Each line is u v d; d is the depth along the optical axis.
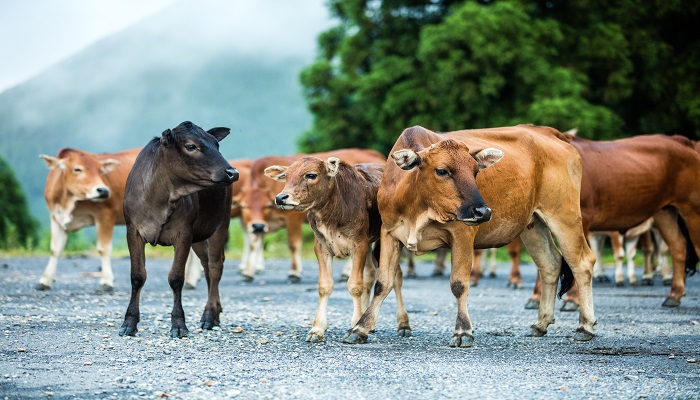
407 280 19.52
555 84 29.25
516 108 29.92
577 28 32.53
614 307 13.85
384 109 31.50
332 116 35.50
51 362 8.50
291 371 8.16
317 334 9.90
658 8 32.66
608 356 9.15
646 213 14.10
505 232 10.16
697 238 14.18
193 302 14.05
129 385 7.55
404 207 9.60
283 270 22.83
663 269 18.81
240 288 17.00
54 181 15.86
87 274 19.56
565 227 10.55
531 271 23.19
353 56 34.59
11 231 30.42
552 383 7.76
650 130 32.88
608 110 29.55
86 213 16.06
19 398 7.11
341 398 7.13
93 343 9.60
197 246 11.55
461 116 30.12
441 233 9.74
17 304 13.16
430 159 9.18
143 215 10.45
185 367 8.32
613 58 31.19
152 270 21.89
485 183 9.76
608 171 13.80
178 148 10.16
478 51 28.94
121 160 16.84
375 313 9.92
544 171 10.51
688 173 14.23
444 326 11.45
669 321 12.02
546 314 10.70
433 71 30.48
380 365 8.48
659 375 8.14
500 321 12.03
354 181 10.21
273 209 19.06
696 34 34.28
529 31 29.61
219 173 10.07
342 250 10.18
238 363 8.55
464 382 7.75
